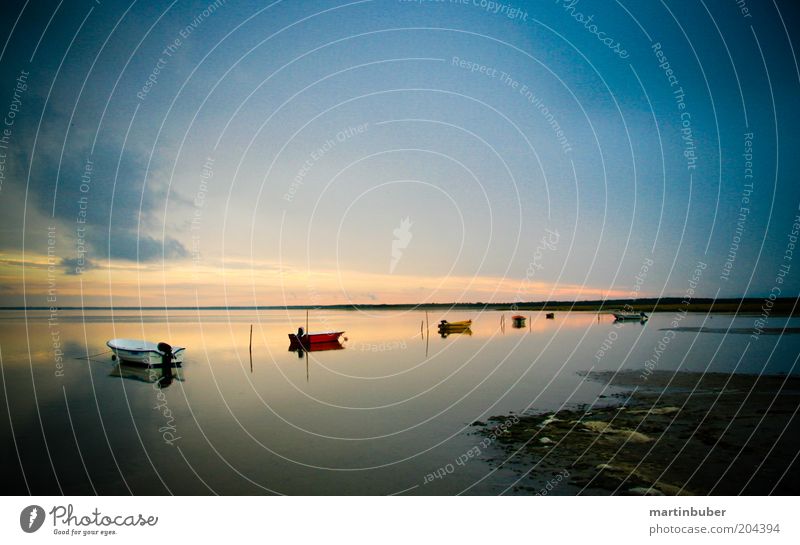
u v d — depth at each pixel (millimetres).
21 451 13758
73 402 19562
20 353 33125
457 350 34688
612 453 12469
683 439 13211
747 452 12203
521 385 21500
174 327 57219
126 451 13773
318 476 11953
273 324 64250
